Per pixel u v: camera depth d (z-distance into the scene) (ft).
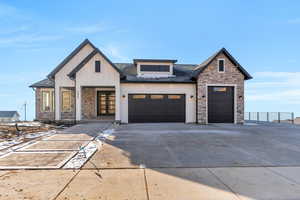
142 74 53.62
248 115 70.13
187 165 15.64
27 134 31.32
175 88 49.01
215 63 49.01
